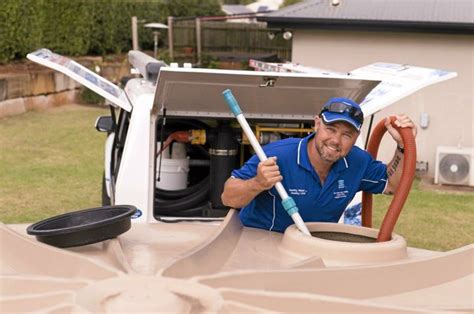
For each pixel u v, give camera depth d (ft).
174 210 16.43
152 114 15.55
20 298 7.19
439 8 37.73
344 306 7.49
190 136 16.28
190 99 15.14
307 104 15.51
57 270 8.13
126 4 69.77
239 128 16.25
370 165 12.40
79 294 7.27
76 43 63.82
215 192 16.24
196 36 66.90
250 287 7.74
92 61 63.93
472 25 36.04
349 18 37.45
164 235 10.07
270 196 11.69
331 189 12.17
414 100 37.81
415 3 38.34
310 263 8.54
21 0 56.80
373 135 12.25
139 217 15.29
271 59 51.98
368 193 12.66
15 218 27.58
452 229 28.48
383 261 9.22
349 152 12.22
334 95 15.07
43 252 8.37
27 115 53.31
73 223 10.06
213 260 8.57
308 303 7.47
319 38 38.83
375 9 38.14
